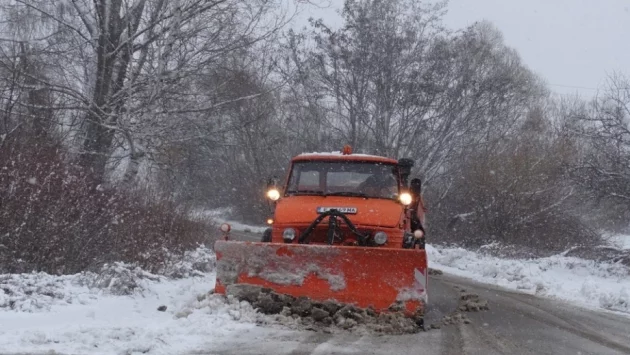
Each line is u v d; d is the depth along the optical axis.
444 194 29.33
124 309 8.38
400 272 8.45
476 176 26.08
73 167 12.45
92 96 18.14
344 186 10.68
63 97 17.81
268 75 20.98
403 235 9.77
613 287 14.95
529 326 9.20
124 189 14.93
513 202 24.53
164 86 18.14
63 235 10.39
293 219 9.70
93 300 8.68
